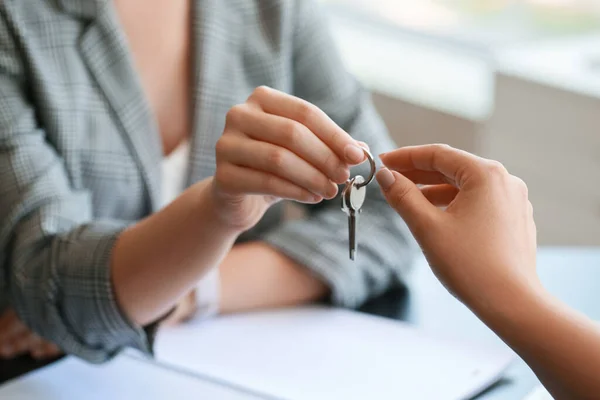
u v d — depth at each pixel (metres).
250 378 1.04
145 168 1.34
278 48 1.44
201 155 1.40
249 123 0.89
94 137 1.30
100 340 1.10
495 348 1.10
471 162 0.77
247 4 1.43
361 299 1.27
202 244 1.01
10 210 1.18
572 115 2.08
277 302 1.25
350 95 1.51
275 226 1.52
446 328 1.17
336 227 1.35
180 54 1.39
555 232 2.23
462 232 0.72
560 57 2.24
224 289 1.22
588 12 2.38
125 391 1.03
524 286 0.68
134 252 1.06
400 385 1.02
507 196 0.74
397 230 1.37
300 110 0.89
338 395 1.00
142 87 1.33
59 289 1.10
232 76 1.41
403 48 2.85
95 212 1.33
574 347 0.66
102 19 1.29
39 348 1.15
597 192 2.10
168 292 1.06
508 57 2.26
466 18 2.66
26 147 1.21
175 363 1.09
